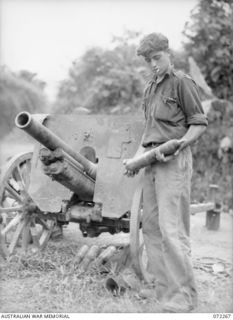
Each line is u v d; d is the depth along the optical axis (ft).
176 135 10.51
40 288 11.51
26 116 10.68
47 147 11.41
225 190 25.05
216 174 25.68
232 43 24.82
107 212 12.36
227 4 24.77
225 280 12.66
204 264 14.11
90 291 11.31
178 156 10.39
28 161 13.98
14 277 12.34
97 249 12.71
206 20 24.47
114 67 27.17
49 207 12.95
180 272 10.27
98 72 28.04
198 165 26.02
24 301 10.88
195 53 25.22
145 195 11.16
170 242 10.22
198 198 24.94
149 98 10.98
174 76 10.47
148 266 12.06
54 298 11.03
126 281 11.39
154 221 11.10
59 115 13.75
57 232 15.67
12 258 13.12
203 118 10.38
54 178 11.89
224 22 24.56
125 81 26.30
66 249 14.76
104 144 13.20
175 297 10.23
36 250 13.92
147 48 10.35
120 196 12.36
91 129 13.41
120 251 12.71
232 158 25.35
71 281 11.68
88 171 12.57
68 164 11.76
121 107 25.67
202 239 17.56
